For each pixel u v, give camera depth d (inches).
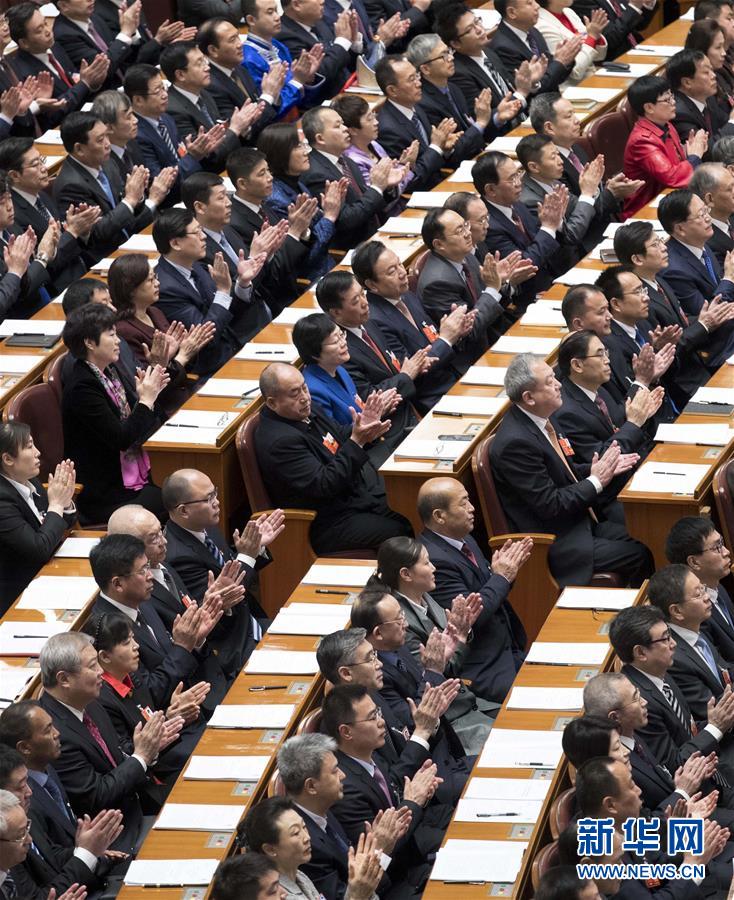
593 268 1779.0
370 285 1612.9
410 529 1473.9
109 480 1487.5
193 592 1339.8
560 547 1422.2
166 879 1039.6
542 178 1875.0
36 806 1092.5
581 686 1213.7
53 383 1480.1
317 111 1859.0
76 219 1736.0
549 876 952.3
